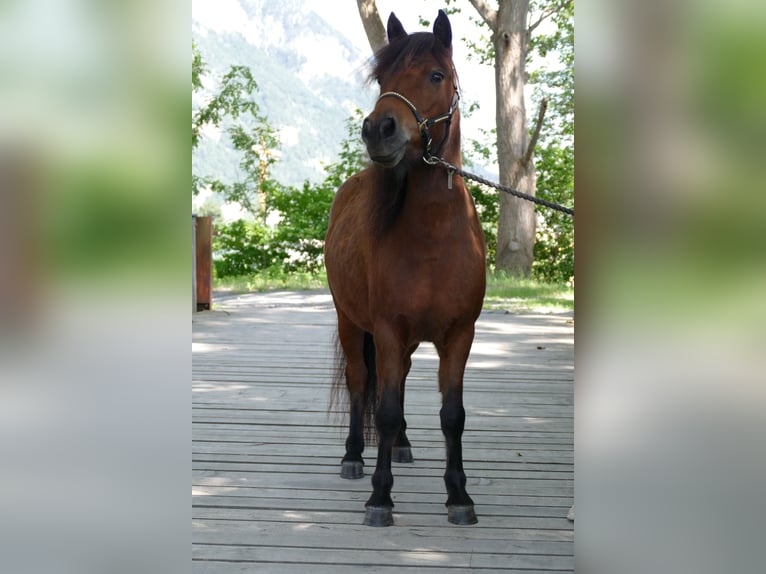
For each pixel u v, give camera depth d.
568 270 14.63
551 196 15.05
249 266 14.02
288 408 4.50
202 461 3.47
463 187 2.78
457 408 2.77
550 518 2.79
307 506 2.90
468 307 2.72
